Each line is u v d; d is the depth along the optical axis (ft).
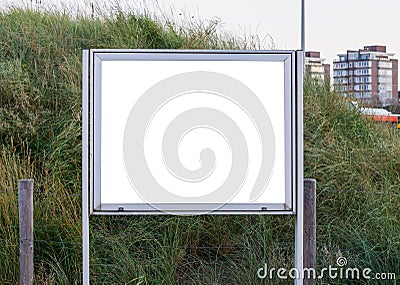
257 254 22.07
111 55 17.30
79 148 25.21
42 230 22.08
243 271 21.47
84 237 17.24
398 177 24.70
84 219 17.17
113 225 23.48
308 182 18.57
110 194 17.25
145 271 21.22
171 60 17.42
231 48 31.19
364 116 28.58
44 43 29.86
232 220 23.52
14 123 26.21
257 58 17.42
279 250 21.83
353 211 23.45
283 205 17.46
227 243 23.02
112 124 17.29
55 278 21.25
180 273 21.94
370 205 23.11
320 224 23.59
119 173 17.28
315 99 28.43
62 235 22.09
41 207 22.50
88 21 31.86
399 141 27.20
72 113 26.55
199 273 21.71
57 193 23.20
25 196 18.83
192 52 17.43
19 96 26.89
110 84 17.30
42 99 27.14
